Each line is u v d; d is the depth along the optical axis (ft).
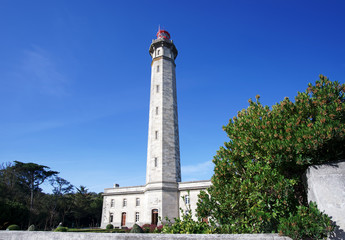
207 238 18.38
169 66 130.11
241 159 28.40
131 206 128.16
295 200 23.25
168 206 100.68
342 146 20.84
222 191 26.17
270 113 27.53
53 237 25.17
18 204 120.47
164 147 109.09
